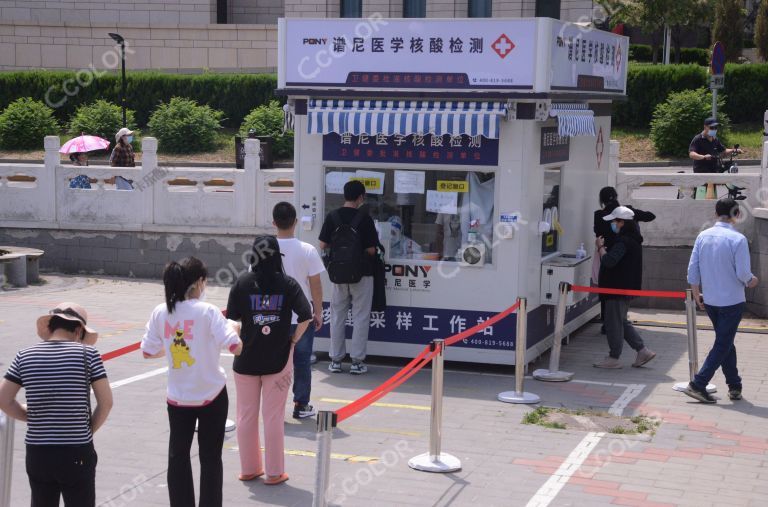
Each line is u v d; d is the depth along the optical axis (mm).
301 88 9664
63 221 15078
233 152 30766
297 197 9945
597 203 11875
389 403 8461
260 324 6195
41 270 15328
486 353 9484
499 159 9242
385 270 9695
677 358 10227
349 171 9805
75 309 5078
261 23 40469
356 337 9438
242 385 6336
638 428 7668
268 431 6316
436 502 6027
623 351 10586
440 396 6688
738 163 26906
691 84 30719
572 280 9688
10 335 10875
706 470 6684
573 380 9320
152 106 33656
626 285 9633
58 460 4801
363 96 9500
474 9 32344
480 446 7219
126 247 14922
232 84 33469
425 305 9641
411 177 9617
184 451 5543
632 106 31141
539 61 8922
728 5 39594
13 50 37281
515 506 5965
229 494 6172
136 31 37312
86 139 16844
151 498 6078
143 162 14625
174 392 5527
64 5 39031
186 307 5520
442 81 9234
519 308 8516
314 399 8594
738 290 8320
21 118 31172
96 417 4973
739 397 8516
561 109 9742
